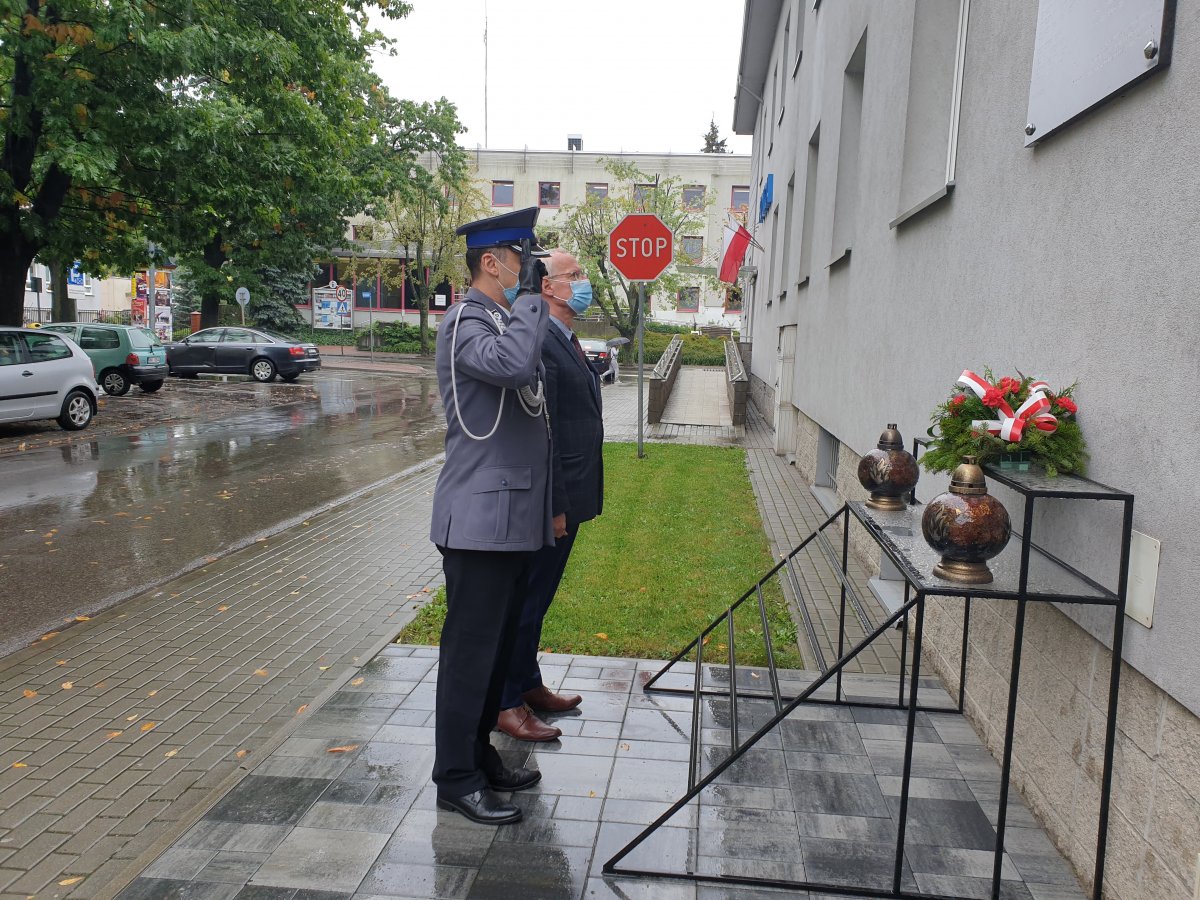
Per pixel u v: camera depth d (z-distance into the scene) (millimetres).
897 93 5297
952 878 2633
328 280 45031
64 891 2695
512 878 2609
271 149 14375
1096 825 2516
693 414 17516
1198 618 1997
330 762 3320
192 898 2504
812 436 9414
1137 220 2342
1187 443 2064
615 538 6957
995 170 3504
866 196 6188
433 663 4352
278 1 14188
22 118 12023
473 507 2783
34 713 3951
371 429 14531
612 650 4574
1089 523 2545
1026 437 2615
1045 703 2916
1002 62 3449
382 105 30906
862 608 3312
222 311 38344
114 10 10977
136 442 12570
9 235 13312
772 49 18766
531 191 44438
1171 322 2154
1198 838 2002
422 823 2902
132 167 13172
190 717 3912
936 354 4301
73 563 6473
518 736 3539
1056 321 2871
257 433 13789
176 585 5930
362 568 6348
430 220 36125
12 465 10516
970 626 3803
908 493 3801
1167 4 2166
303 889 2547
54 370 12867
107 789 3303
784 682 4168
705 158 43000
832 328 7758
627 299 36531
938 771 3309
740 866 2686
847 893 2559
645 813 2992
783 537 7176
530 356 2676
